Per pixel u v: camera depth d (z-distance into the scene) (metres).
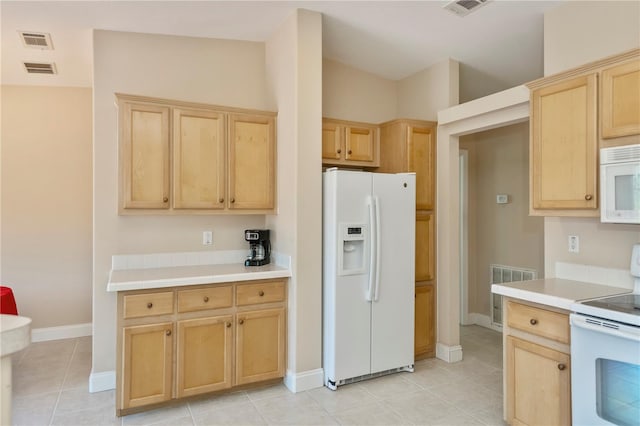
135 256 3.19
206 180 3.09
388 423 2.60
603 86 2.25
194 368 2.80
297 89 3.08
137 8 2.84
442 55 3.74
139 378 2.64
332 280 3.13
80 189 4.22
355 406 2.83
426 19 3.14
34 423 2.55
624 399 1.87
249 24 3.28
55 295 4.14
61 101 4.16
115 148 3.14
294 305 3.08
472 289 5.04
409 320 3.46
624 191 2.12
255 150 3.29
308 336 3.12
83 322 4.24
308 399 2.93
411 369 3.47
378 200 3.30
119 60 3.18
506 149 4.68
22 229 4.04
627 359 1.83
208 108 3.10
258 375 3.03
